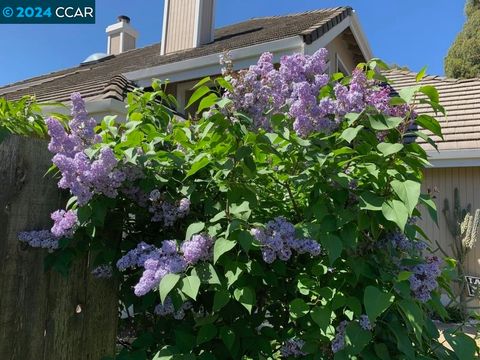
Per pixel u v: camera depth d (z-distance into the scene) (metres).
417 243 1.92
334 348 1.61
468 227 6.68
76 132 1.91
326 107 1.80
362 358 1.66
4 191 1.79
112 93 5.41
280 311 1.96
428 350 1.83
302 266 1.94
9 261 1.79
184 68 7.30
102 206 1.79
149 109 2.24
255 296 1.80
